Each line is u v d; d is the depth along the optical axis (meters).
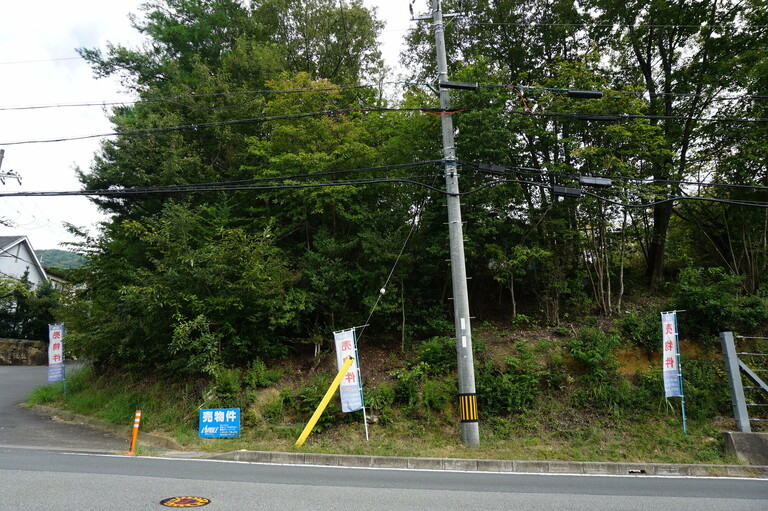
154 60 19.19
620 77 16.86
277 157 13.95
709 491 7.18
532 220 14.99
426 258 14.80
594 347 12.38
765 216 14.65
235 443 10.59
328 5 20.95
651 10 15.41
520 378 11.90
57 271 16.94
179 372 13.45
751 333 12.78
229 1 21.95
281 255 14.49
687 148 15.95
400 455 9.64
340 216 15.66
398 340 14.45
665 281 16.81
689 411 11.18
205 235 14.89
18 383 20.11
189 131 17.36
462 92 14.03
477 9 17.64
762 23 13.90
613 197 14.14
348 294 14.31
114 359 15.48
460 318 10.66
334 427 11.26
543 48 17.47
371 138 15.96
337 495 6.44
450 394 11.77
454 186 11.05
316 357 13.49
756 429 10.77
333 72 21.23
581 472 8.83
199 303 12.53
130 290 12.71
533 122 14.84
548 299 14.64
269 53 18.47
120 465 8.38
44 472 7.52
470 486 7.27
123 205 16.86
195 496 6.22
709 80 14.16
